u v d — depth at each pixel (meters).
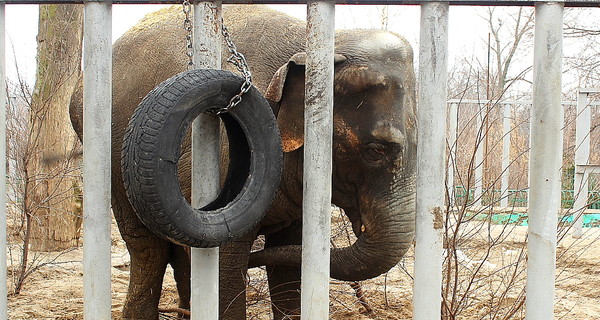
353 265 4.46
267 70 4.70
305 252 2.98
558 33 2.95
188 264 5.75
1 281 3.11
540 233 2.99
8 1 3.07
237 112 2.90
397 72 4.39
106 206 2.98
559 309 6.25
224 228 2.84
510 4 2.98
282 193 4.78
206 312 3.02
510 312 4.62
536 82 2.99
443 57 2.93
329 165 2.97
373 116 4.34
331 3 2.93
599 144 14.12
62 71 9.49
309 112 2.96
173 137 2.68
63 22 9.51
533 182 3.01
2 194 3.10
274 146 3.01
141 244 5.53
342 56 4.41
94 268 2.97
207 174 3.02
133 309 5.57
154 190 2.64
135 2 2.99
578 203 10.18
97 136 2.96
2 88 3.09
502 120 13.47
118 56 5.57
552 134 2.96
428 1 2.91
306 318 2.98
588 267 8.40
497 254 7.81
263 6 5.18
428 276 2.97
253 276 7.15
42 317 6.02
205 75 2.78
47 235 9.65
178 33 5.22
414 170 4.45
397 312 5.99
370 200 4.44
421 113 2.96
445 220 4.51
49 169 9.45
